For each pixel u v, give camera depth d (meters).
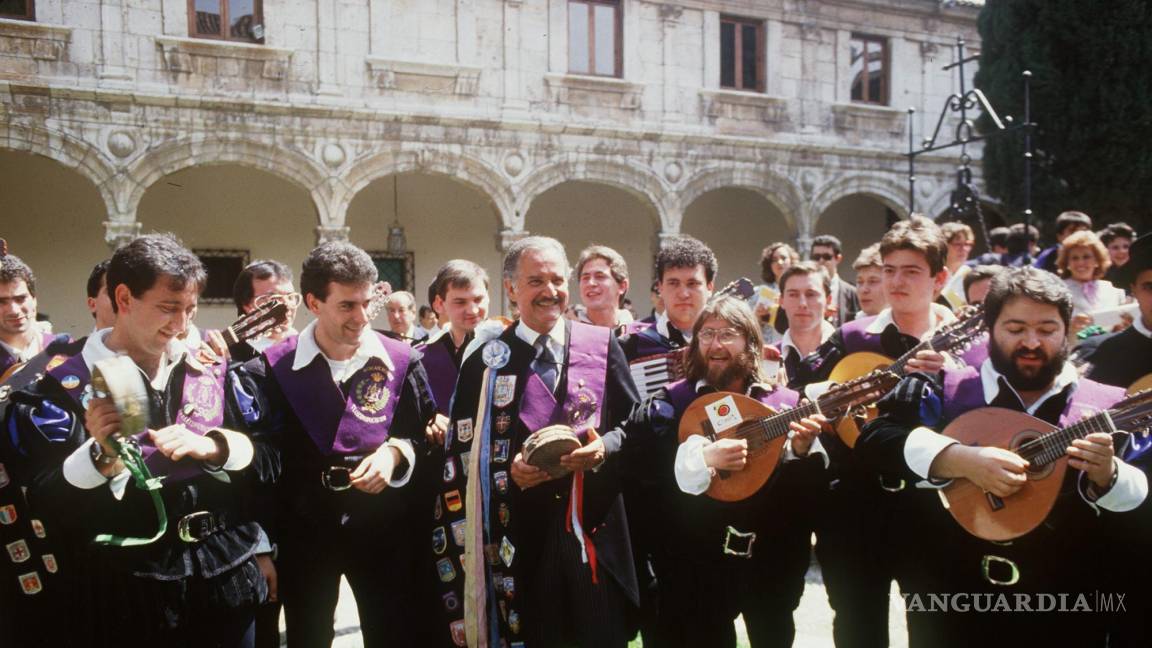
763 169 14.47
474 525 3.05
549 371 3.17
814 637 4.47
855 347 3.79
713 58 14.07
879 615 3.37
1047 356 2.51
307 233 14.13
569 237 16.20
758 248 17.50
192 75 11.02
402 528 3.30
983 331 3.08
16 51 10.16
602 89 13.34
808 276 4.20
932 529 2.84
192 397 2.66
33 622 2.72
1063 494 2.51
